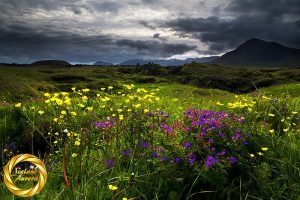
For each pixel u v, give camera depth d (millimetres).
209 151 5109
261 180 4883
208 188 4668
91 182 4461
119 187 4395
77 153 5121
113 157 5188
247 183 4852
